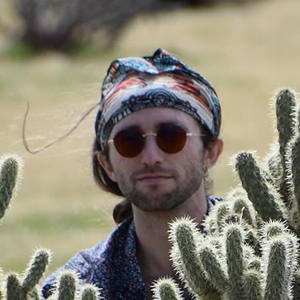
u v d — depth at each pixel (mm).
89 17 72250
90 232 31156
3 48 69438
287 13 86312
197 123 10742
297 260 9375
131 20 75500
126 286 10711
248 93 54844
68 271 9414
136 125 10500
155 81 10711
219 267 8969
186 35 75438
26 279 9703
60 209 34000
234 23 81625
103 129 10875
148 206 10469
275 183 9836
